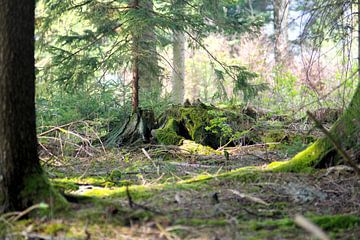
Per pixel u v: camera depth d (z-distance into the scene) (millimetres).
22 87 4176
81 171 7086
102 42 11148
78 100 10758
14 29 4133
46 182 4176
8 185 4086
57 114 10328
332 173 5473
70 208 4035
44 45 10062
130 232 3715
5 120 4117
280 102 11336
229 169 6965
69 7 10406
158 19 9984
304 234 3703
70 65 10180
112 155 8375
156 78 11578
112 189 5609
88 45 10359
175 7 11156
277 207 4492
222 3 11984
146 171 6965
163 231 3674
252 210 4375
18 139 4145
